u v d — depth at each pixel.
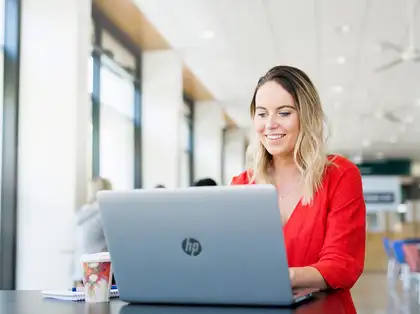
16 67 4.66
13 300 1.38
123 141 7.45
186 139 11.39
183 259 1.18
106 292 1.34
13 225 4.53
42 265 4.50
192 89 10.48
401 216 19.59
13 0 4.70
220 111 11.71
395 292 7.48
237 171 13.90
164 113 8.02
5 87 4.64
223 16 6.51
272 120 1.57
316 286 1.32
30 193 4.59
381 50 7.83
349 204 1.48
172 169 7.95
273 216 1.09
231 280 1.15
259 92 1.60
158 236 1.19
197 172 11.62
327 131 1.61
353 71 8.95
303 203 1.52
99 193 1.22
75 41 4.70
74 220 4.44
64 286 4.41
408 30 6.96
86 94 4.85
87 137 4.83
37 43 4.73
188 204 1.15
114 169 7.00
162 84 8.05
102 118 6.47
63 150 4.61
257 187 1.09
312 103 1.57
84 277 1.34
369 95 10.70
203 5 6.14
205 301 1.19
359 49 7.79
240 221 1.12
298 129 1.57
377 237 12.58
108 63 6.73
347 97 10.86
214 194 1.12
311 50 7.85
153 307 1.20
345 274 1.37
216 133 11.66
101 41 6.34
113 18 6.53
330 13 6.40
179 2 6.03
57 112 4.65
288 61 8.44
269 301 1.14
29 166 4.62
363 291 7.63
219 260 1.15
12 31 4.69
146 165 7.98
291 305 1.15
